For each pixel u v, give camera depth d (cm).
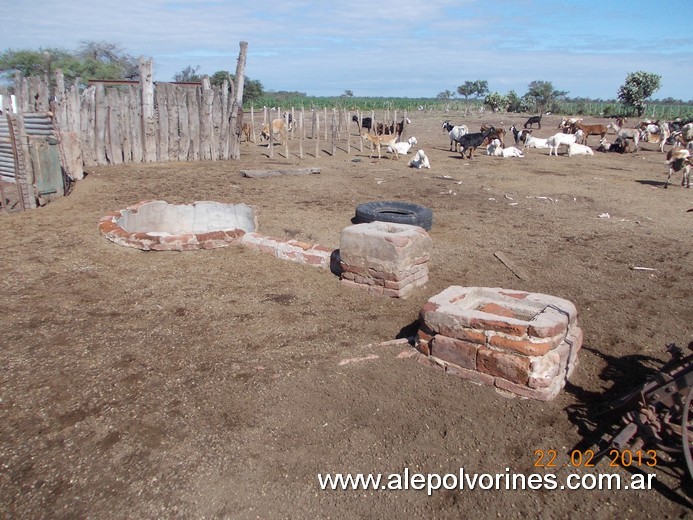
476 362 421
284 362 461
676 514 306
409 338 499
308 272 703
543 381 395
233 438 359
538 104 6588
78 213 984
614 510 309
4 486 314
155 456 340
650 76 5512
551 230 1008
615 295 665
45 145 1057
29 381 421
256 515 298
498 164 1991
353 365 454
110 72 3284
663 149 2688
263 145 2489
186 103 1778
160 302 592
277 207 1123
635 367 475
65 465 331
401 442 359
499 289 497
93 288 627
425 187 1448
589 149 2388
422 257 661
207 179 1435
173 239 762
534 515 304
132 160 1697
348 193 1320
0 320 533
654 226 1062
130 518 294
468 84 9131
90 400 398
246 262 733
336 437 362
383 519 300
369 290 638
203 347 487
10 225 891
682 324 577
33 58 3089
